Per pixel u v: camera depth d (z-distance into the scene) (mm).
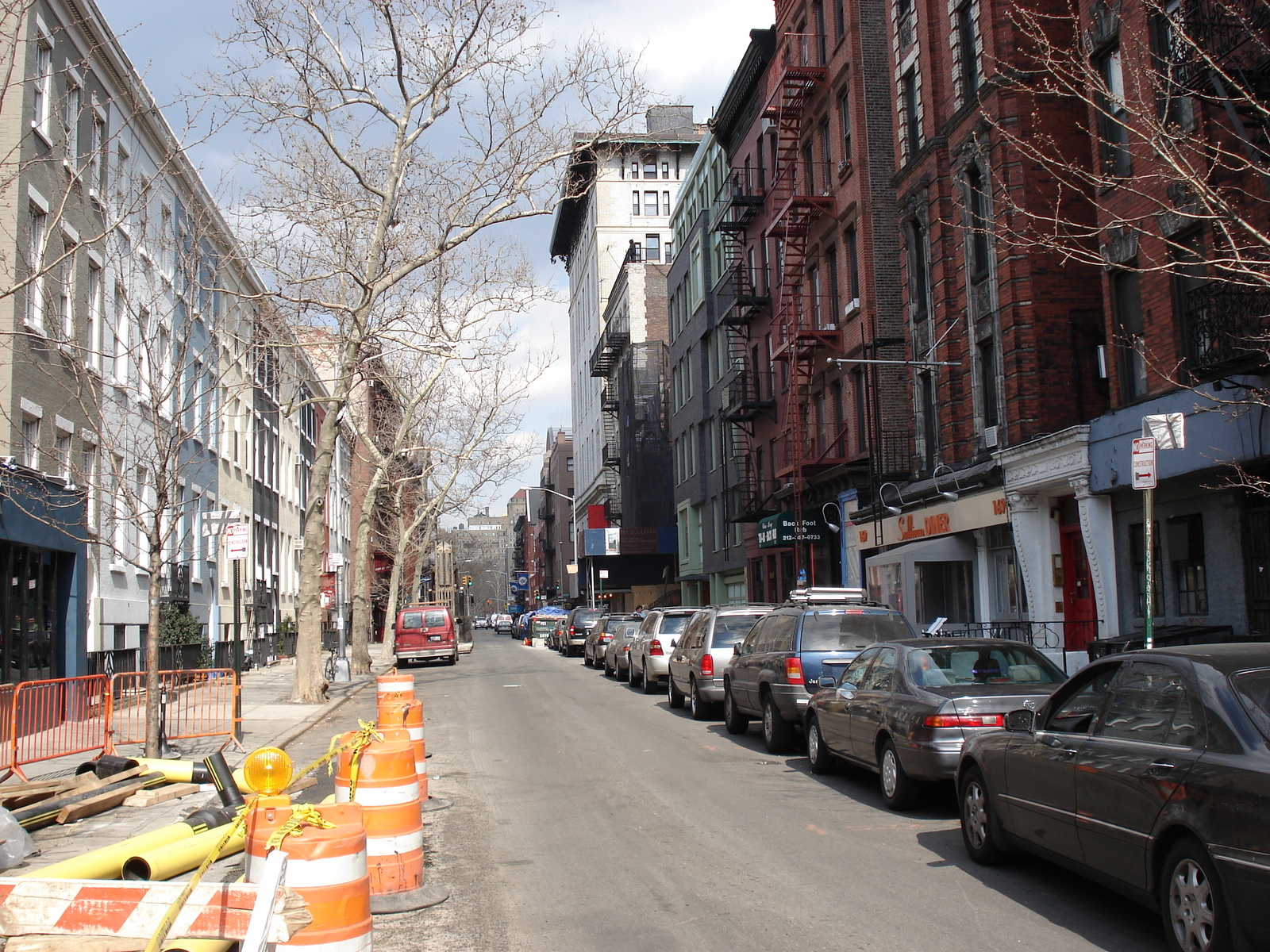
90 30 19328
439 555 93125
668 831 9297
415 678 32375
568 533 106250
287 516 47750
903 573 23750
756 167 38031
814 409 32312
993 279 21656
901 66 25969
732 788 11438
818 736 12234
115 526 20469
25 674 18344
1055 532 20438
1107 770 6195
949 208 23625
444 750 15008
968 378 22781
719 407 45062
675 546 62344
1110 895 7125
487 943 6316
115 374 20047
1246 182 14016
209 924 4453
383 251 24531
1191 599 16359
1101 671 6918
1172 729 5918
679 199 52594
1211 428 15109
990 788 7797
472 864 8336
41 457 18812
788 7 33250
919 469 25469
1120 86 17562
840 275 29516
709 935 6363
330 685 28703
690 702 19328
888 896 7137
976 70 22203
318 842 4871
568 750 14680
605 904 7094
